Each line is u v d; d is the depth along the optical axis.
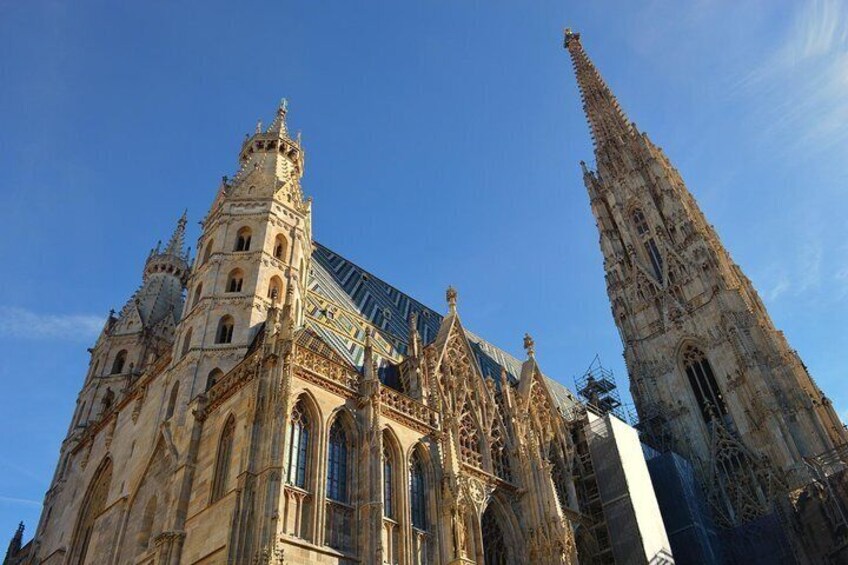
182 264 82.62
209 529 34.78
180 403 44.03
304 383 39.41
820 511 60.41
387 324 64.94
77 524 52.56
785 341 81.31
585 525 59.88
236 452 36.97
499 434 54.78
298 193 59.88
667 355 84.19
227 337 47.88
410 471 43.50
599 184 106.62
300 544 33.81
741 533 65.25
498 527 49.59
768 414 69.75
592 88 119.62
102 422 58.53
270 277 51.34
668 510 65.06
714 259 85.94
